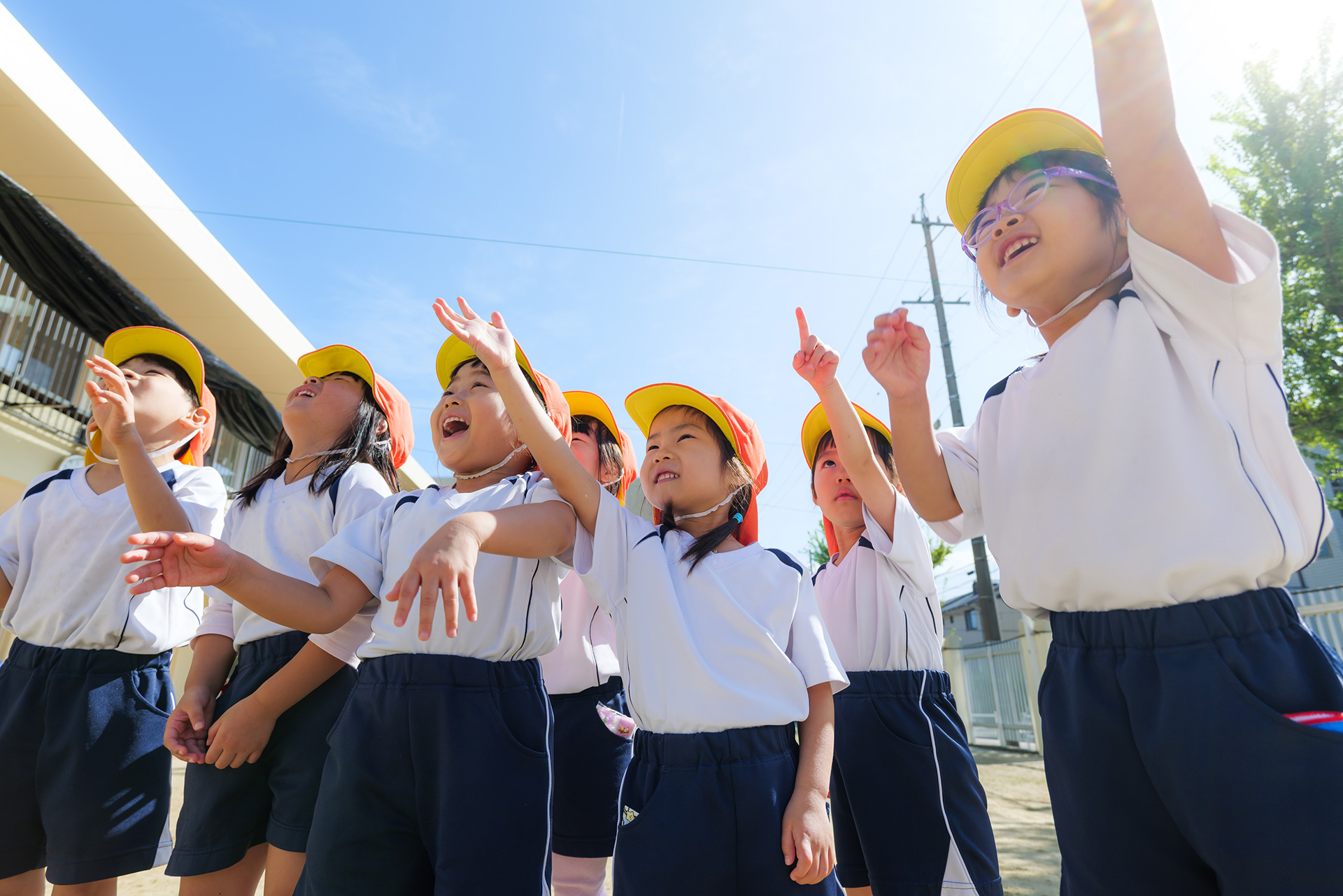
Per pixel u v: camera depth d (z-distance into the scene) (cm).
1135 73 121
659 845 143
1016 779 662
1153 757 111
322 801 153
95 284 723
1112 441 123
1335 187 862
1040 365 140
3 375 718
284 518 210
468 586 127
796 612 173
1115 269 139
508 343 168
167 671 221
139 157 888
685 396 204
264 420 948
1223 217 122
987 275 149
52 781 197
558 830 242
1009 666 1023
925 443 162
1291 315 891
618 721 249
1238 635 109
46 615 209
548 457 170
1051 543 127
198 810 182
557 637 177
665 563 171
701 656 157
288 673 179
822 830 144
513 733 154
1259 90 895
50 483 234
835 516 281
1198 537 112
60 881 193
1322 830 94
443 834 142
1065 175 141
